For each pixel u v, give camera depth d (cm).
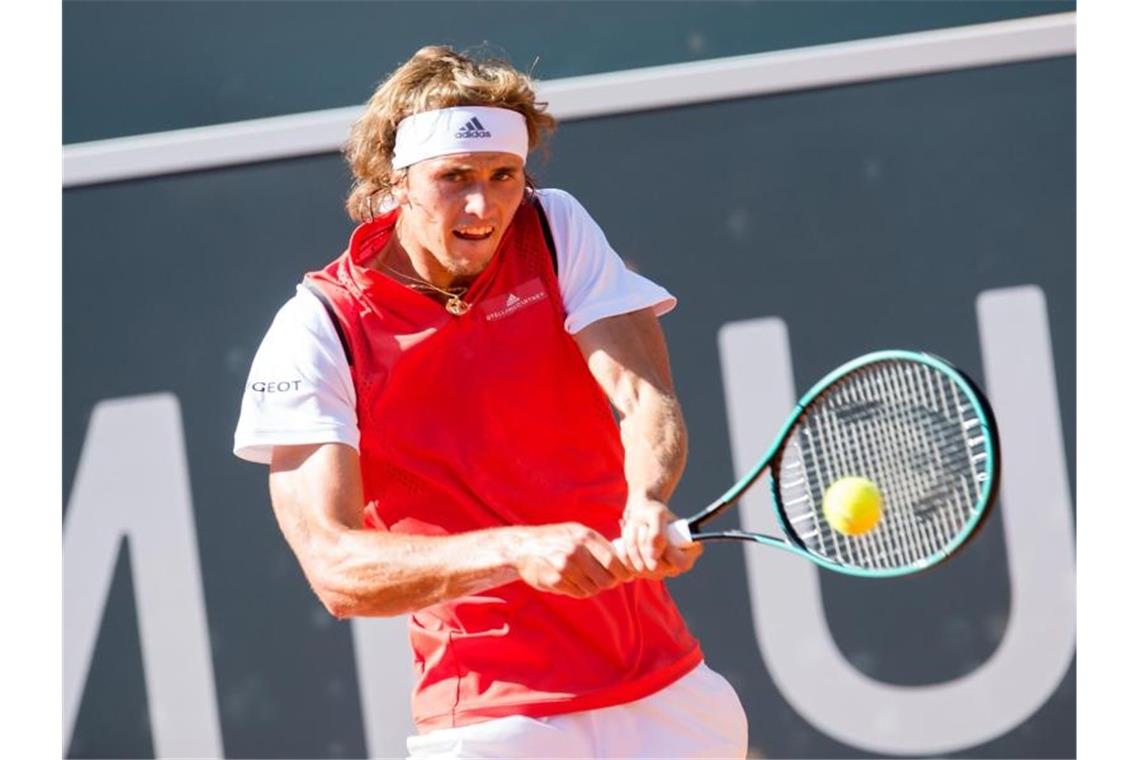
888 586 1795
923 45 1805
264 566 1850
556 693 1123
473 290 1134
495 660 1134
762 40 1891
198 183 1872
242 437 1119
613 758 1129
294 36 1936
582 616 1125
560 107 1838
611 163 1833
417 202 1109
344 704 1838
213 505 1858
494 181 1107
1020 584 1781
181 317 1869
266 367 1124
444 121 1095
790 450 1355
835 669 1795
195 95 1942
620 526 1149
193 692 1850
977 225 1797
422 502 1136
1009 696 1781
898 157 1808
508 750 1116
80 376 1867
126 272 1872
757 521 1800
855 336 1803
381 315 1130
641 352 1141
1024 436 1783
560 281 1156
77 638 1855
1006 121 1795
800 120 1817
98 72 1941
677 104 1827
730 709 1185
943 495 1092
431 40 1928
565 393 1149
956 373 1024
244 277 1867
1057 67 1792
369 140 1164
